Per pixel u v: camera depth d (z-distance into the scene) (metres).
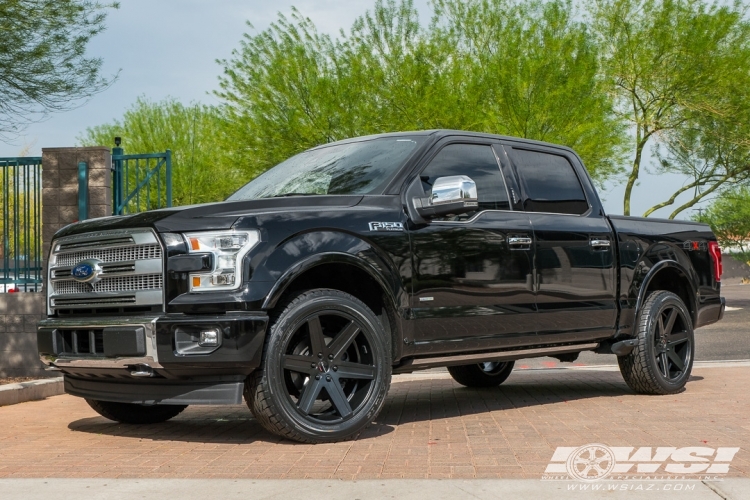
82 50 9.55
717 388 7.64
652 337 7.11
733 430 5.32
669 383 7.23
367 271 5.18
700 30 24.48
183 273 4.81
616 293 6.95
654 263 7.27
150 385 5.08
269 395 4.80
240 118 24.94
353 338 5.12
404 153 5.83
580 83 21.64
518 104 21.44
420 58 23.55
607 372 9.51
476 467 4.25
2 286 9.93
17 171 9.71
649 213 28.81
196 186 38.69
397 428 5.60
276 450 4.80
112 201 10.02
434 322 5.54
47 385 8.05
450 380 9.09
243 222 4.82
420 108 22.34
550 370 9.89
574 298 6.53
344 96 23.88
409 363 5.54
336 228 5.11
